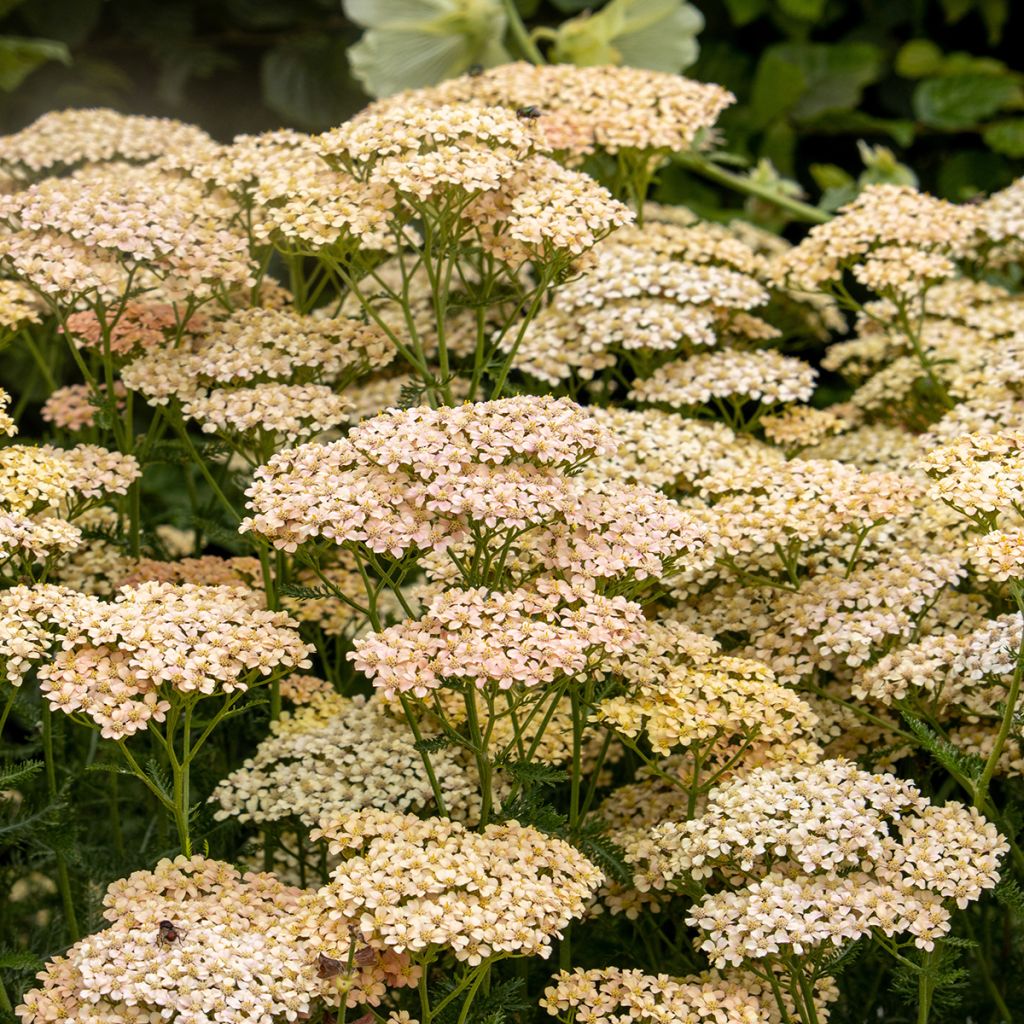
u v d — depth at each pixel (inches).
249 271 44.7
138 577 44.1
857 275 47.0
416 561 40.6
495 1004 39.4
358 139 42.8
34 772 41.4
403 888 37.8
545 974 42.8
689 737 40.4
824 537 44.4
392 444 39.6
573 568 40.2
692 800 41.0
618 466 44.3
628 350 47.3
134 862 42.8
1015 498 40.1
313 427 43.3
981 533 42.2
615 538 40.5
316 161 45.0
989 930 43.8
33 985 41.0
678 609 44.3
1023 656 39.9
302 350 44.4
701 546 41.2
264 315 45.2
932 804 43.1
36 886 45.9
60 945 42.6
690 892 40.1
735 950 38.5
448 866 38.2
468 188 41.8
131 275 43.7
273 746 42.2
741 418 47.2
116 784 43.8
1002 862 42.0
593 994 38.8
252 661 39.4
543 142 44.0
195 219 45.2
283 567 44.8
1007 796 44.2
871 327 51.6
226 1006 37.0
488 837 39.3
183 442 45.3
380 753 41.6
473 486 39.4
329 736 42.1
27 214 43.3
